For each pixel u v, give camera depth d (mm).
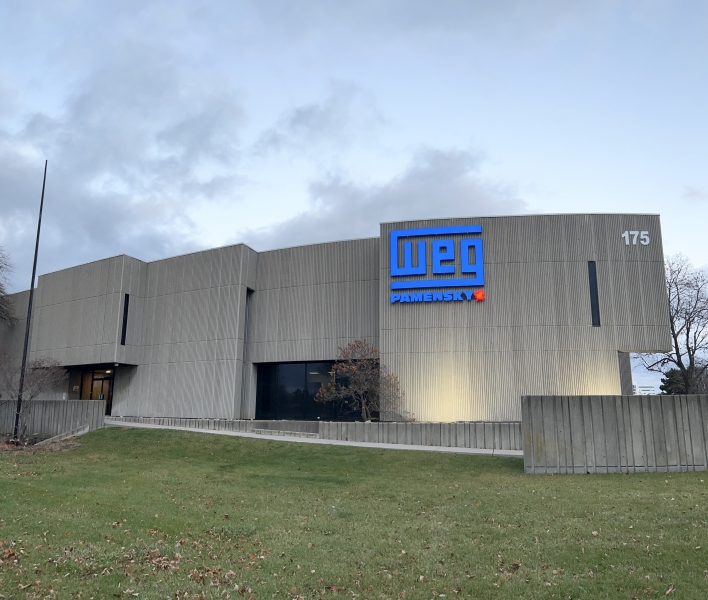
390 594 7578
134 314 44188
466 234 34969
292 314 39906
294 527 11156
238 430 33188
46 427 33344
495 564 8648
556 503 12656
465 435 24375
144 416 42562
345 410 38062
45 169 31234
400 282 35156
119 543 9531
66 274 47969
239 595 7453
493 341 33688
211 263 42062
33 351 49156
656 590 7336
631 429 17906
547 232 34406
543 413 18281
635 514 11148
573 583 7668
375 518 12023
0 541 9141
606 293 33594
